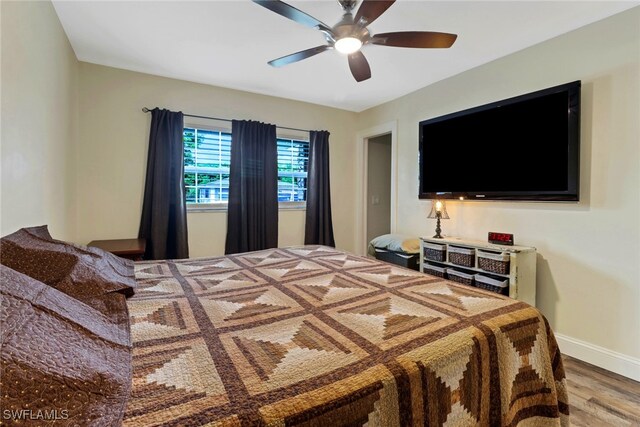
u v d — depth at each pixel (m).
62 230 2.28
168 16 2.09
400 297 1.30
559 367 1.25
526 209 2.51
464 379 0.91
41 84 1.74
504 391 1.01
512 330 1.09
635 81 1.94
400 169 3.69
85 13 2.06
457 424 0.88
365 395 0.72
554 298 2.34
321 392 0.69
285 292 1.36
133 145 3.02
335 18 2.10
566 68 2.26
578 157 2.17
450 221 3.09
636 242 1.96
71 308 0.84
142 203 3.07
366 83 3.28
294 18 1.69
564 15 2.05
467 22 2.13
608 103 2.06
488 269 2.43
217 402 0.64
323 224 3.99
